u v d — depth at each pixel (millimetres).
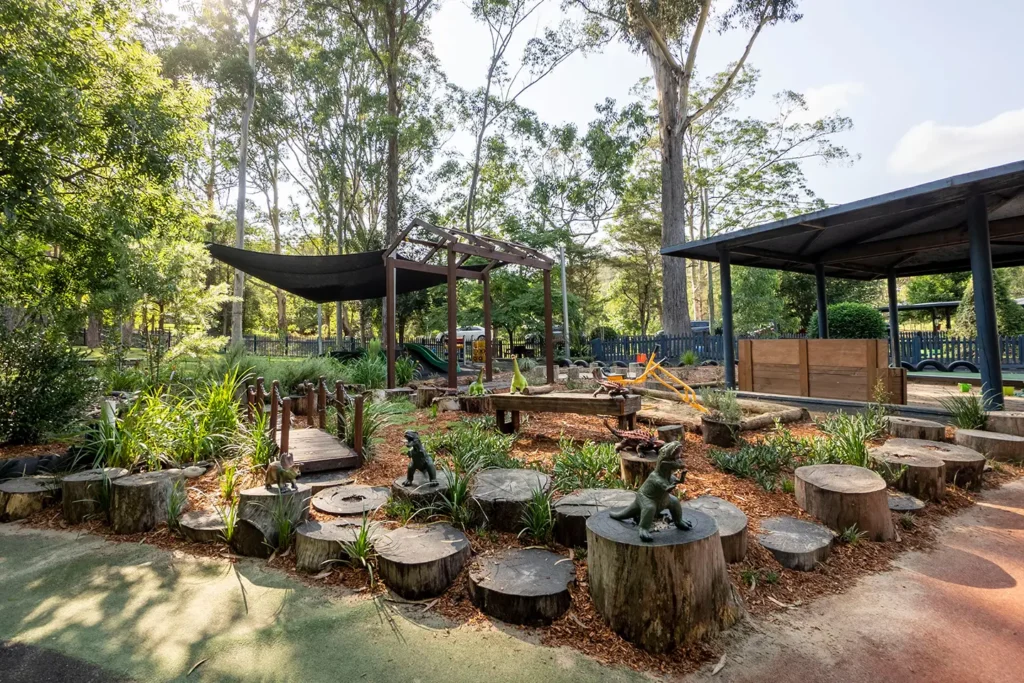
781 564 3121
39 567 3387
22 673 2324
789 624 2619
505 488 3764
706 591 2512
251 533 3459
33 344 6020
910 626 2592
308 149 26703
